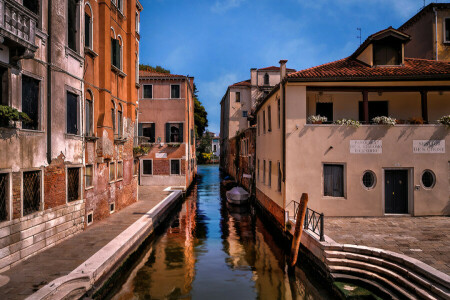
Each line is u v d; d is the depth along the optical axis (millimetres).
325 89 11930
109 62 12906
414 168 11703
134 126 16953
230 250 11547
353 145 11742
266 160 16531
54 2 8883
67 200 9688
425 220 11148
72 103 10180
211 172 50500
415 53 18453
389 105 13508
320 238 8742
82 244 9070
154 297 7781
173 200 18719
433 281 6328
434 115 13461
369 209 11672
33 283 6340
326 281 8055
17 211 7391
